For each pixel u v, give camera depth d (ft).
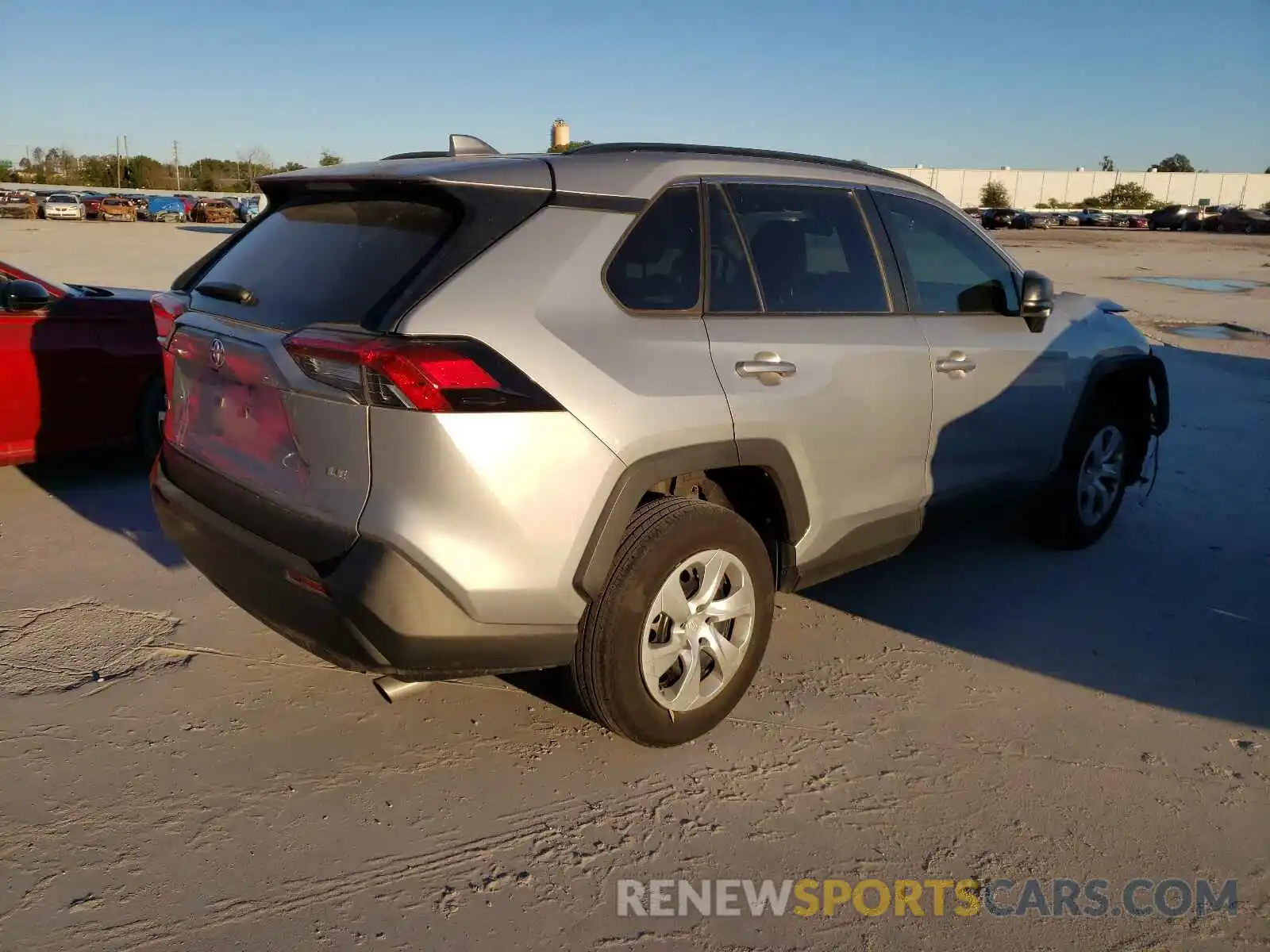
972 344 13.35
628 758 10.46
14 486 19.08
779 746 10.80
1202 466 22.63
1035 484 15.28
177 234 121.49
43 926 7.84
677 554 9.80
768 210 11.33
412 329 8.36
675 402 9.64
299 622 9.16
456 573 8.50
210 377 10.45
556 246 9.32
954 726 11.30
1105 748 10.90
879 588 15.31
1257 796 10.07
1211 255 107.76
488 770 10.18
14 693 11.33
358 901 8.27
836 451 11.44
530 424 8.69
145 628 13.07
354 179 9.75
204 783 9.80
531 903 8.33
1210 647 13.47
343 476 8.67
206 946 7.72
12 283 17.60
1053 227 206.90
